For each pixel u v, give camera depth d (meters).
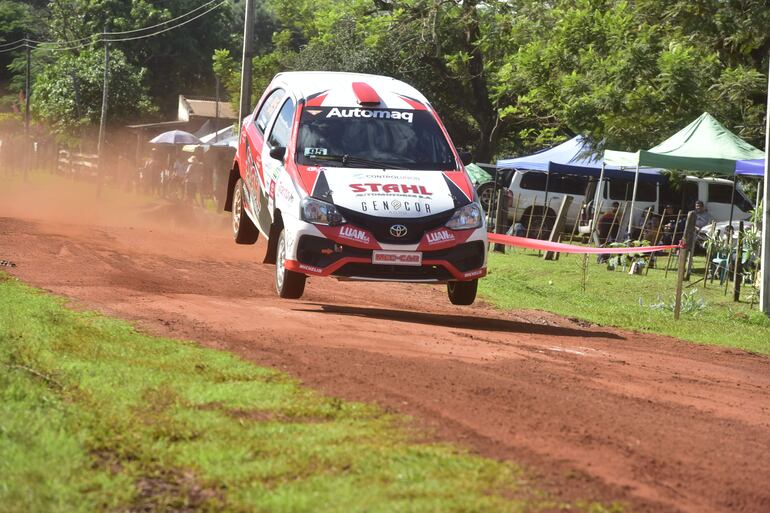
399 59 63.81
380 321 13.84
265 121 18.06
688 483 6.94
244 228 19.22
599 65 38.88
